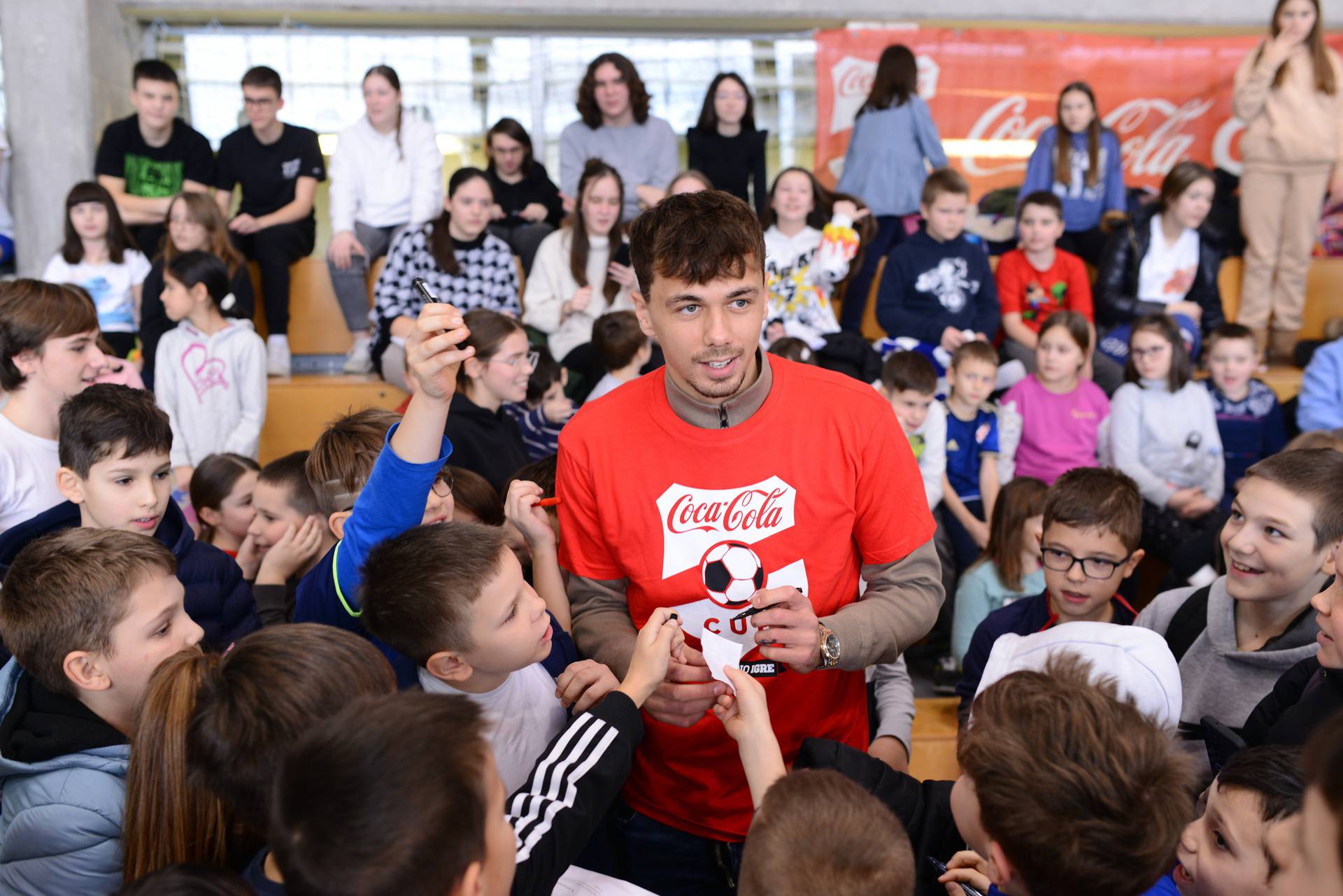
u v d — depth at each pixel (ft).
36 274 15.52
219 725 3.58
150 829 3.91
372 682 3.77
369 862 2.77
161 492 5.95
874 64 17.33
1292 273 15.67
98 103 15.62
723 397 4.61
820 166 17.63
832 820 3.10
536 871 3.68
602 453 4.92
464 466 9.27
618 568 5.20
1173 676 4.81
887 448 4.82
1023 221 14.16
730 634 4.92
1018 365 14.03
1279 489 5.21
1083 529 6.15
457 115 17.39
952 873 4.18
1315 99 15.08
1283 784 3.60
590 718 4.24
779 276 13.34
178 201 12.51
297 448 14.07
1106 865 3.07
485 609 4.22
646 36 17.43
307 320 15.42
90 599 4.39
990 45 17.44
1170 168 18.06
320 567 4.88
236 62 16.84
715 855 5.18
